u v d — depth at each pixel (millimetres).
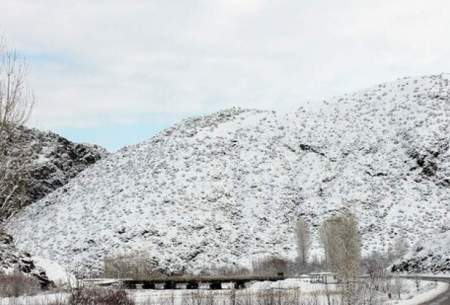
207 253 84875
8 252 38938
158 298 33500
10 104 14461
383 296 33156
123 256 76625
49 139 173750
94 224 93938
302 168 109375
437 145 100500
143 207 95938
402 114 114312
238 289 43125
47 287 36312
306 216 94562
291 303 28312
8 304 25469
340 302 30094
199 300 29031
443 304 27016
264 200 99812
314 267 72062
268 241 89125
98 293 22203
